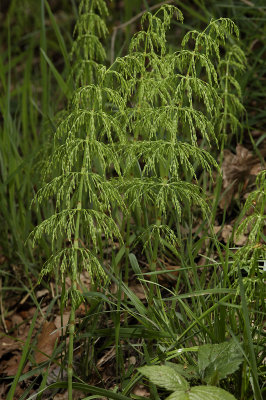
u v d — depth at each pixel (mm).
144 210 2195
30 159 2867
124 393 1854
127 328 1963
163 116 1775
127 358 2234
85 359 2176
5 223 3088
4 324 2717
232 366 1627
